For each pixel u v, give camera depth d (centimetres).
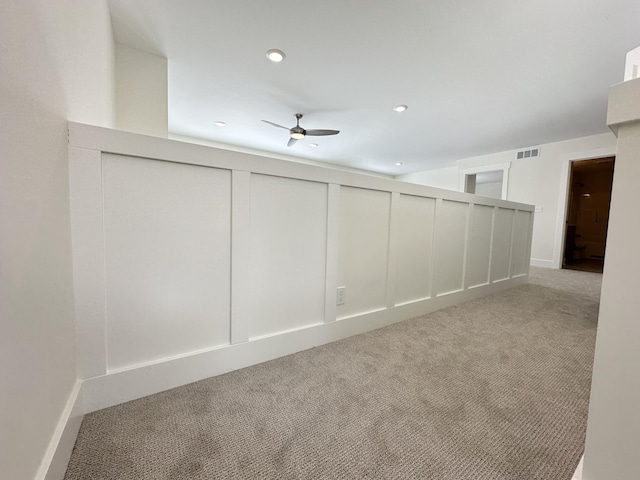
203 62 284
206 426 100
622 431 54
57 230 86
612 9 197
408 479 80
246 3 205
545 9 200
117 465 83
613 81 300
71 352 97
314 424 102
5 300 54
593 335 191
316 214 170
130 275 115
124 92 263
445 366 148
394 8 206
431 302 244
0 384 51
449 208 256
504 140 507
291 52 264
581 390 126
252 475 80
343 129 479
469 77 301
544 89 322
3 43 56
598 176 739
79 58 115
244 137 555
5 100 56
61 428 81
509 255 333
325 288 177
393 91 339
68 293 95
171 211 123
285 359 155
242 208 141
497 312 243
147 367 119
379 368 145
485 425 103
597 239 744
